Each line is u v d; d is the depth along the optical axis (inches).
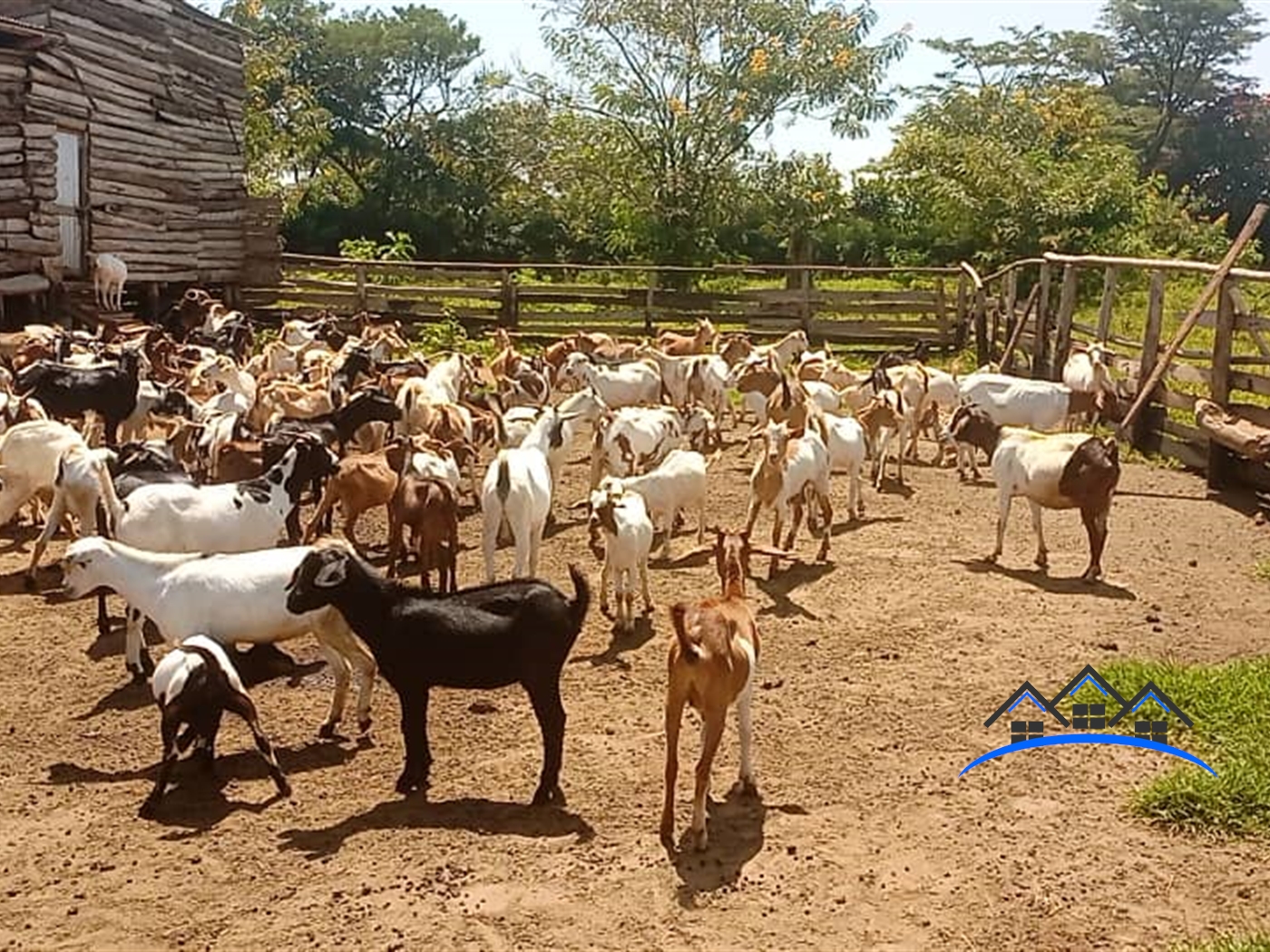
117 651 360.2
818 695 330.0
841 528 504.1
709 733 247.3
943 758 293.9
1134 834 259.3
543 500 398.3
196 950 217.8
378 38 2108.8
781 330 1049.5
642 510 379.6
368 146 2020.2
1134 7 2568.9
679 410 634.2
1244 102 2554.1
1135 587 425.1
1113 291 722.8
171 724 266.8
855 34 1428.4
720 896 235.0
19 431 439.8
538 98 1648.6
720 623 251.8
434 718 314.8
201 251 1040.8
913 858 249.8
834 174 1561.3
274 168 1803.6
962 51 2076.8
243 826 261.0
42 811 267.6
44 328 721.0
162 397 574.2
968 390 625.9
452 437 531.2
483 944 219.5
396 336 879.1
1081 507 427.8
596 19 1413.6
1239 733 298.2
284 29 2113.7
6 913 229.1
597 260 1727.4
